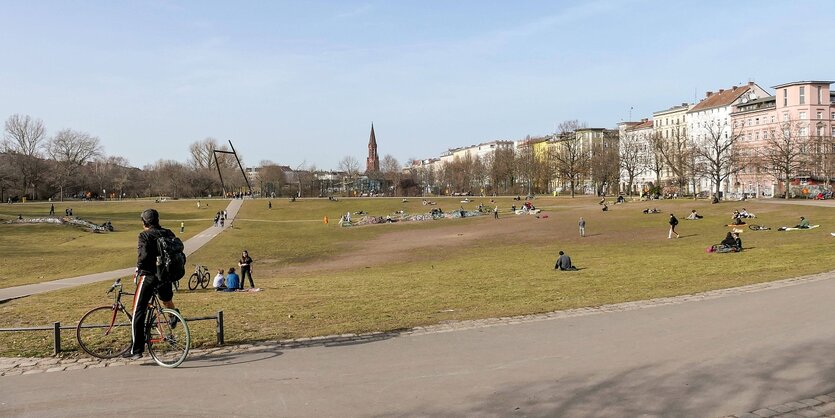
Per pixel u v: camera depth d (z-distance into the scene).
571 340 10.75
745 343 10.26
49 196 158.88
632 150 140.75
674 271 24.86
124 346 10.46
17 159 144.00
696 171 99.31
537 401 7.50
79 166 164.00
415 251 51.12
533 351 9.98
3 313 17.12
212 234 73.88
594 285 20.69
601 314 13.32
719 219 61.53
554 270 29.53
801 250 31.03
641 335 11.06
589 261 34.47
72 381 8.55
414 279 26.95
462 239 60.00
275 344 10.72
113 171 187.50
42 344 11.03
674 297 15.73
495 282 23.81
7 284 33.97
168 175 174.88
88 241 65.00
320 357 9.73
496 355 9.73
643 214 73.25
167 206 128.12
